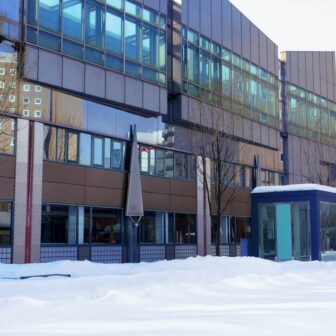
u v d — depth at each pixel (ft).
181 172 100.53
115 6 88.02
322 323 25.77
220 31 113.39
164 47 97.60
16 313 28.45
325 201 82.38
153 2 95.91
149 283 42.78
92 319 26.99
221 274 51.75
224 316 27.89
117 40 88.07
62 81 78.07
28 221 72.49
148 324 25.34
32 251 72.54
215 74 110.22
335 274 56.13
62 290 37.99
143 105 91.76
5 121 70.85
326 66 160.86
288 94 142.20
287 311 29.78
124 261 86.33
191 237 101.30
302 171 143.33
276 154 133.18
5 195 70.54
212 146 101.71
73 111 80.38
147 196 92.07
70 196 78.69
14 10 72.43
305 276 52.54
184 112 100.27
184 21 102.47
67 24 79.71
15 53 72.13
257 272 55.88
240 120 115.44
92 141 83.56
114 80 86.69
